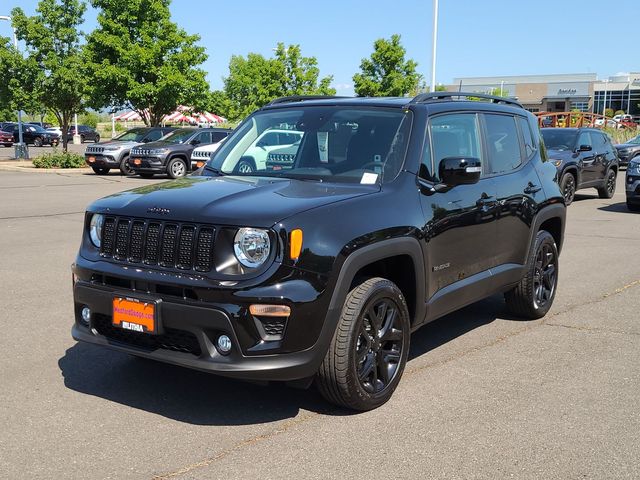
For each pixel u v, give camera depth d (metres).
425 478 3.30
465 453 3.57
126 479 3.27
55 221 11.70
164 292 3.74
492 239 5.27
